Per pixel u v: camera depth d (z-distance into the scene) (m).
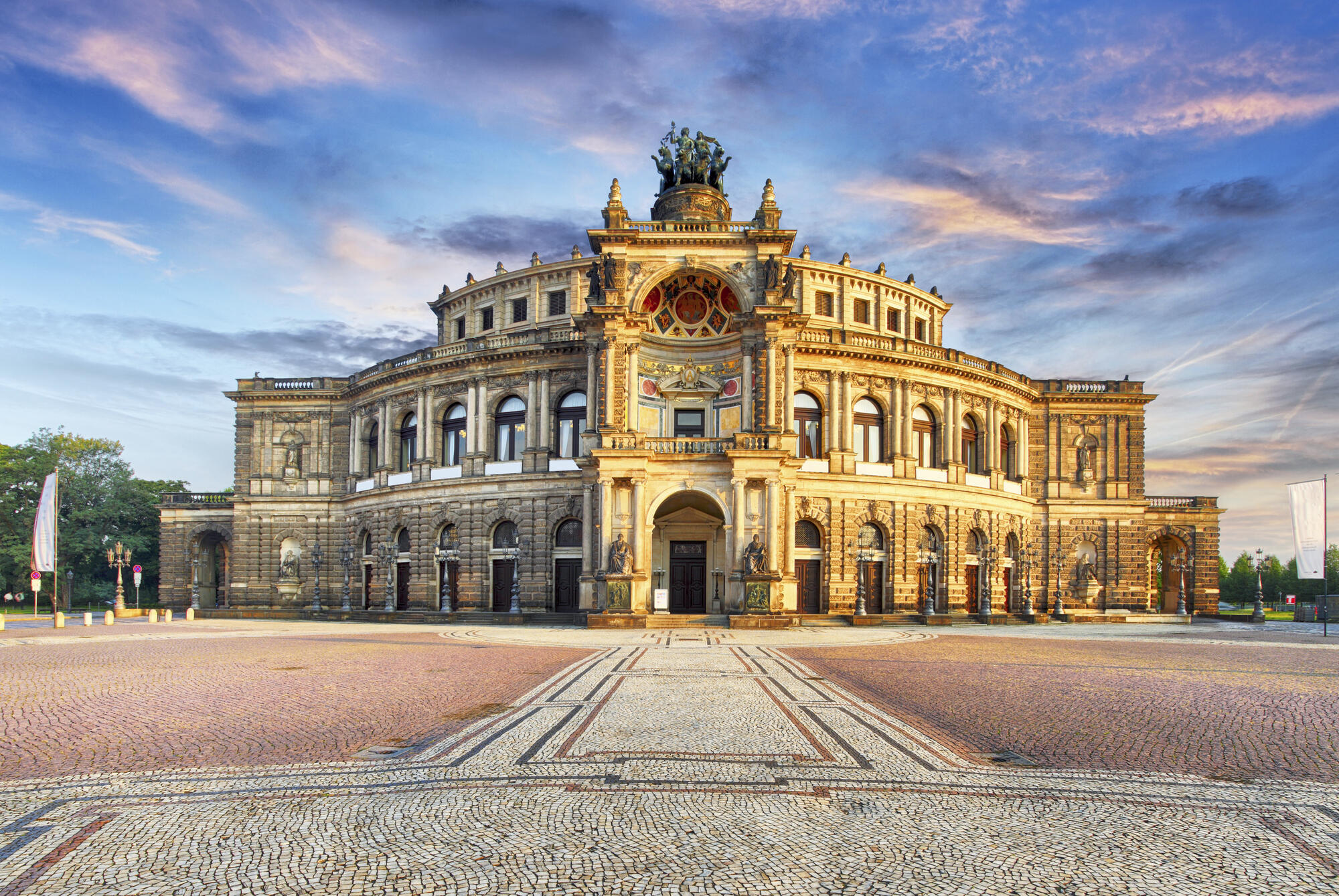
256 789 13.54
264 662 31.48
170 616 66.19
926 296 78.75
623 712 20.27
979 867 10.42
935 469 69.25
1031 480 77.81
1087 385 79.12
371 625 59.44
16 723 18.86
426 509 70.69
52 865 10.37
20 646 39.03
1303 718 20.39
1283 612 106.38
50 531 70.94
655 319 61.78
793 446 58.03
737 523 54.72
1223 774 14.95
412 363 74.06
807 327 69.75
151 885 9.79
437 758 15.58
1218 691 25.03
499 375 68.69
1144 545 77.56
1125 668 31.17
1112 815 12.52
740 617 52.38
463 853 10.77
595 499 59.47
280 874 10.10
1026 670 30.12
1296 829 11.98
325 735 17.64
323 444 81.31
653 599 60.91
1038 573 76.94
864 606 64.69
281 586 79.00
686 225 59.62
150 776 14.25
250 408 82.38
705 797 13.20
